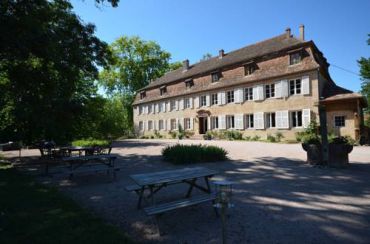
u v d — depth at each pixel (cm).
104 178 862
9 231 402
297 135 2144
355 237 375
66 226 421
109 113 3912
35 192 652
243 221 443
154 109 4044
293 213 477
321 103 2047
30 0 883
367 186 665
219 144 2022
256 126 2509
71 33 1212
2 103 1235
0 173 962
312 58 2125
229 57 3072
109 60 1447
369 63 2739
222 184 337
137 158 1348
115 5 1080
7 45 823
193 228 420
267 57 2477
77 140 2244
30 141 1372
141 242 372
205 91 3077
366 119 3069
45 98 1197
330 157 930
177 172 541
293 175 814
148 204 555
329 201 546
